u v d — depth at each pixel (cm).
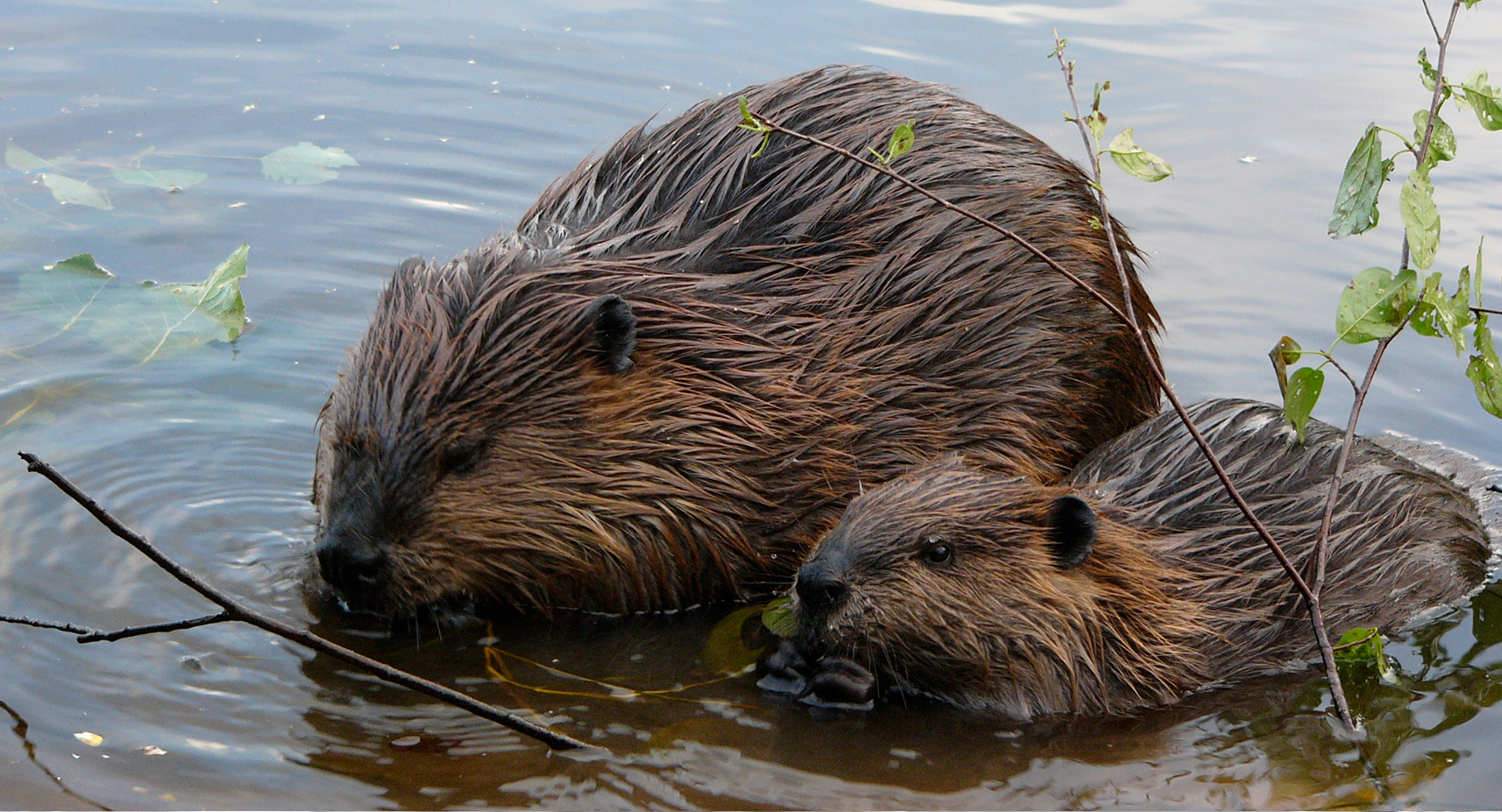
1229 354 1193
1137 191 1464
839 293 942
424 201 1394
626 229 967
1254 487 933
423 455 834
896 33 1784
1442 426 1116
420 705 776
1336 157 1512
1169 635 862
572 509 869
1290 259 1339
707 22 1833
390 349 846
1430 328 798
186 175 1412
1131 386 1071
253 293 1223
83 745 709
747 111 847
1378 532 933
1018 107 1580
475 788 705
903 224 970
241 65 1680
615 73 1666
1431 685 855
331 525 830
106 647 791
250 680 780
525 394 852
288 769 708
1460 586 950
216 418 1040
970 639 827
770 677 835
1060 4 1939
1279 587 896
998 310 979
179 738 723
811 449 916
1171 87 1669
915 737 792
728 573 912
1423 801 736
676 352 891
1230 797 737
